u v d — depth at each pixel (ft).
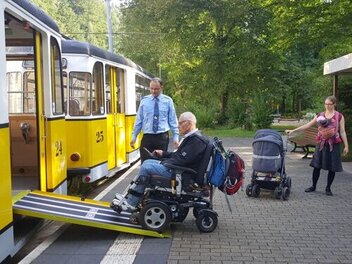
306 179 26.94
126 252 13.98
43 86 16.49
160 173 16.05
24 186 17.31
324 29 46.16
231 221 17.66
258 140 21.63
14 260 13.84
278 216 18.43
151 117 19.48
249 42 71.67
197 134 16.05
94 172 23.16
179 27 75.46
